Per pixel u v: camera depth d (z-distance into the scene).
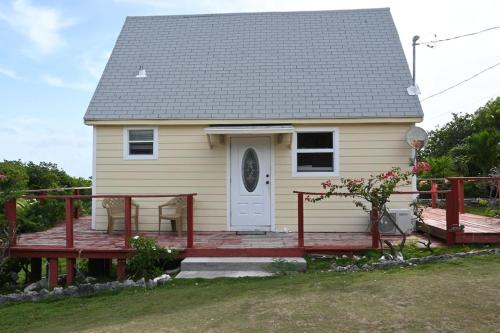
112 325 6.19
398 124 11.81
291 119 11.70
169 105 12.22
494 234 9.84
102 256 9.47
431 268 8.25
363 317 5.70
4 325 6.86
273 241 10.48
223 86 12.66
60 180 24.44
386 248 9.72
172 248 9.49
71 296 8.42
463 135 35.66
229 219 12.08
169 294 7.62
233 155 12.12
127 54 13.86
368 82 12.48
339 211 11.91
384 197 9.29
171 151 12.19
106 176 12.24
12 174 18.95
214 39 14.26
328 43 13.78
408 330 5.22
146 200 12.23
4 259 9.48
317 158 12.04
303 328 5.43
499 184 14.05
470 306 5.93
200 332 5.52
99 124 12.09
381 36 13.88
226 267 9.04
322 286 7.34
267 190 12.05
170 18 15.08
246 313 6.16
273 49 13.73
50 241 10.51
